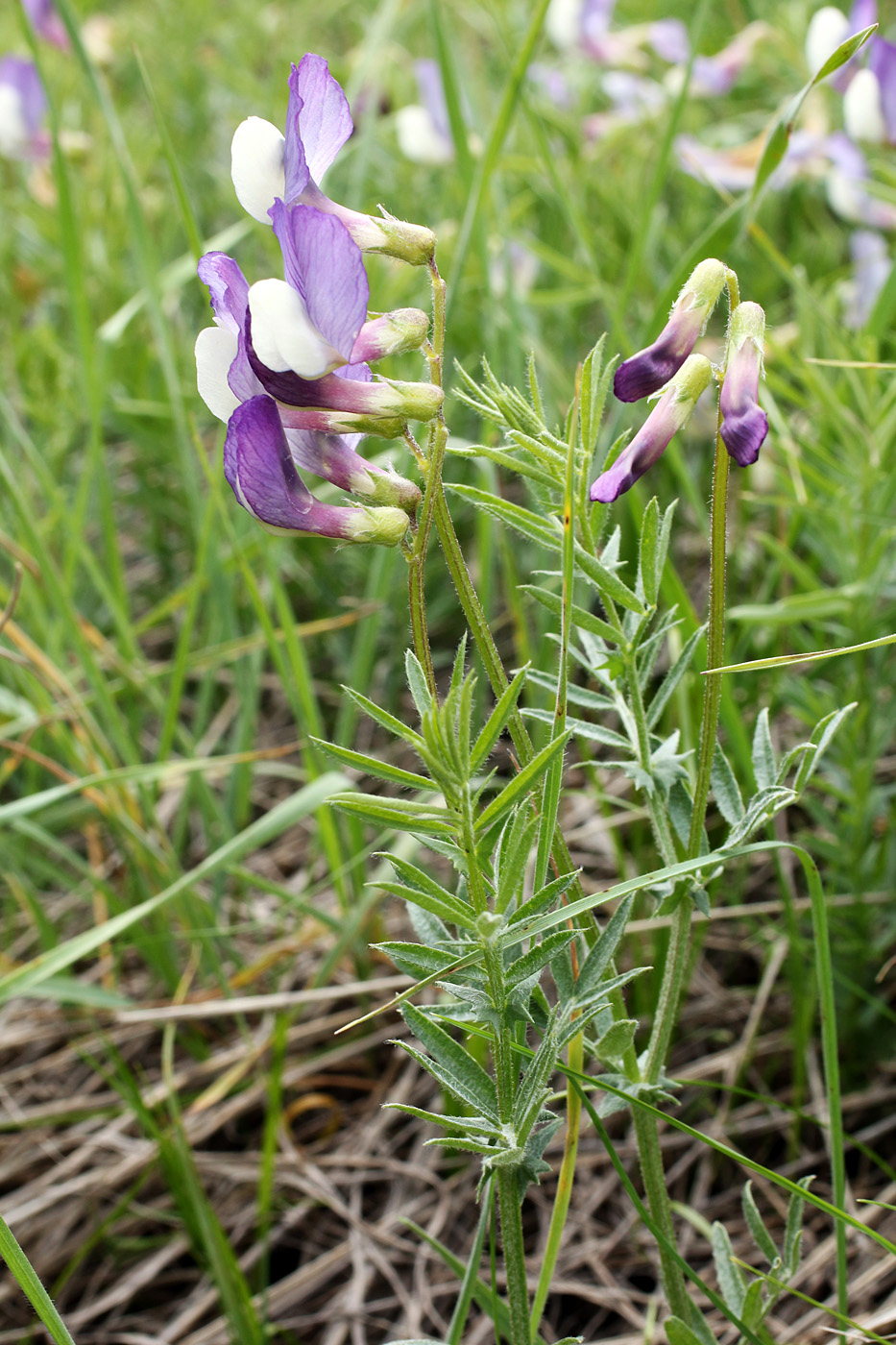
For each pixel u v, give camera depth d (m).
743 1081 0.42
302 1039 0.46
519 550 0.59
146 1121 0.39
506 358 0.52
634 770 0.30
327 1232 0.41
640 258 0.47
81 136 0.82
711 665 0.29
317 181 0.28
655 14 1.00
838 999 0.42
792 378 0.57
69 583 0.51
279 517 0.28
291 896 0.43
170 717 0.47
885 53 0.53
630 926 0.41
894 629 0.41
